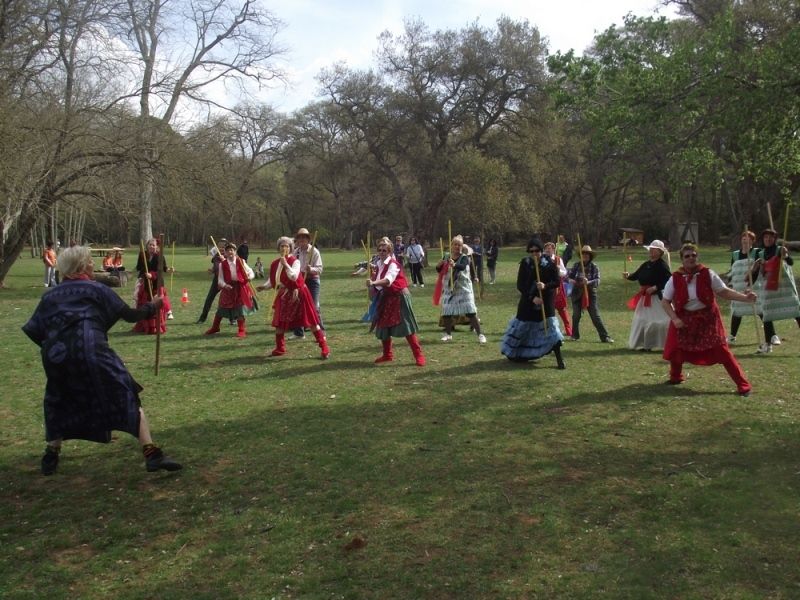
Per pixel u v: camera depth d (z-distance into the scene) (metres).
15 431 6.52
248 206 37.44
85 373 4.91
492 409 6.95
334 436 6.13
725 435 5.97
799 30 17.30
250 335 12.53
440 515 4.42
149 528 4.36
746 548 3.90
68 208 26.38
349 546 4.01
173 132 26.53
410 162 41.00
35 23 22.48
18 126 21.39
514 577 3.63
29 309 18.00
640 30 18.91
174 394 7.87
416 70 40.62
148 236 28.41
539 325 9.18
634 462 5.34
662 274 10.06
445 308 11.35
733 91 17.98
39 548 4.11
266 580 3.67
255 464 5.46
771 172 21.42
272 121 46.16
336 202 75.81
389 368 9.19
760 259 10.16
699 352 7.57
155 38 28.80
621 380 8.21
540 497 4.68
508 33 40.00
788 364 8.99
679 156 19.23
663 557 3.81
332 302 18.62
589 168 55.12
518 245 74.44
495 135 42.28
